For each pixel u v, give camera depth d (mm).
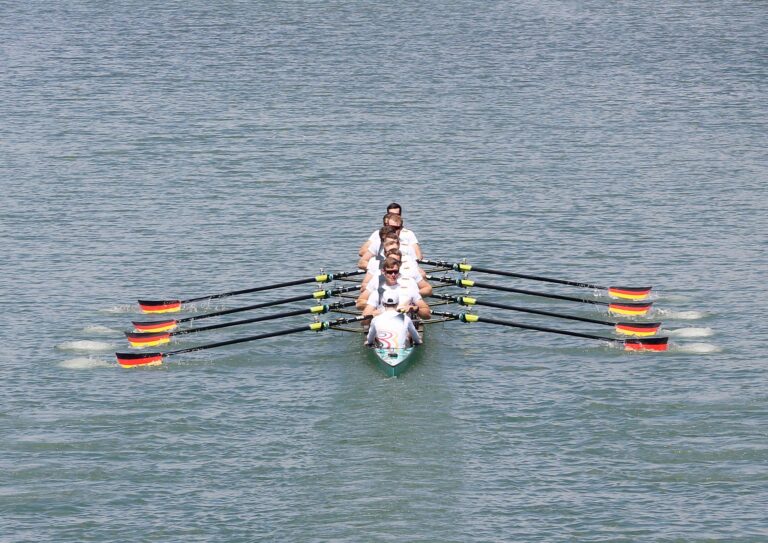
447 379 37844
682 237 54031
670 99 88688
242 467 31953
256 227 56062
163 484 31031
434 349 40844
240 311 43250
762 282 47781
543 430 34062
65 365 39156
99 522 29172
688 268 49656
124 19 133750
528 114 83250
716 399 36125
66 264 50188
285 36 121625
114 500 30219
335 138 75438
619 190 62594
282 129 78062
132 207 59375
